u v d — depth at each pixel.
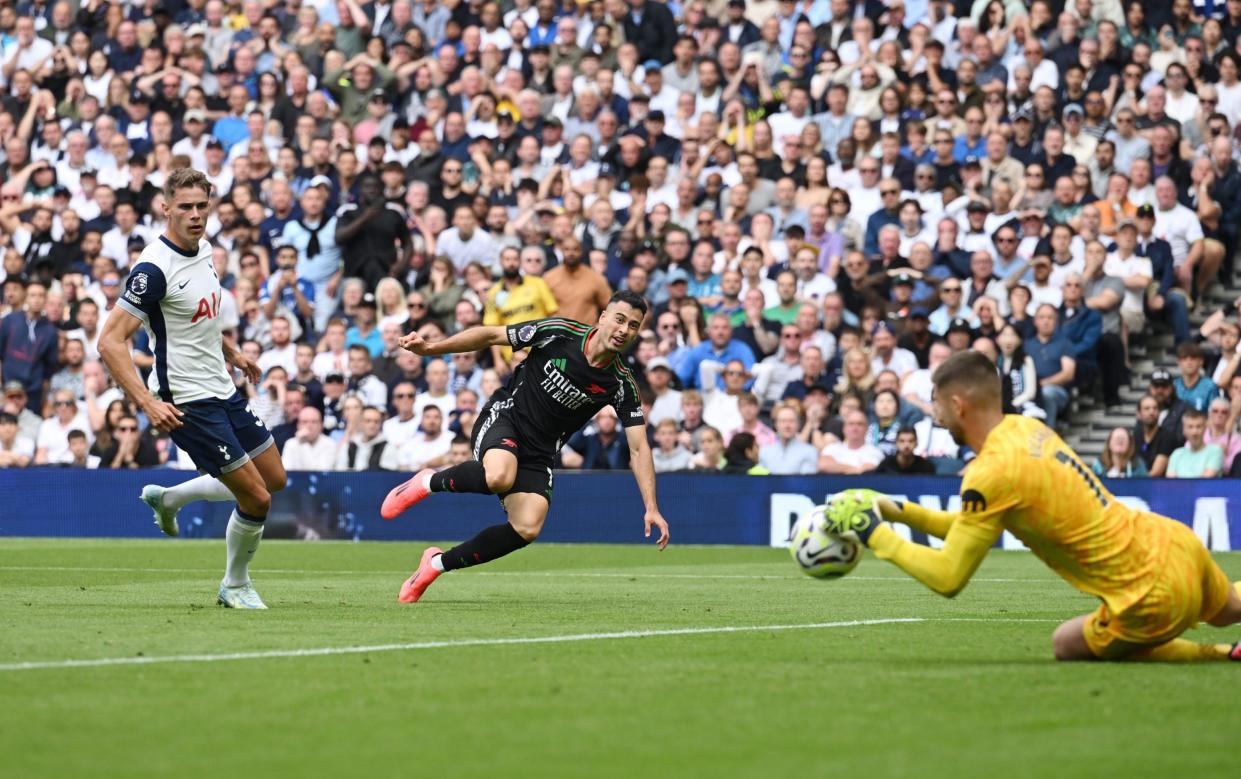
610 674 6.07
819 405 19.31
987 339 19.25
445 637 7.63
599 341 9.77
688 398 19.41
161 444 20.95
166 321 9.00
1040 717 5.00
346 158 23.02
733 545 18.84
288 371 21.66
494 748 4.41
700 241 21.45
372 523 19.86
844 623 8.69
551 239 21.92
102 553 16.55
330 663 6.41
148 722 4.84
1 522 20.59
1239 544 17.64
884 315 20.27
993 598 11.05
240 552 9.43
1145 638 6.40
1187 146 21.72
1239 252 21.52
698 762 4.21
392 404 20.80
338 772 4.05
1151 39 22.91
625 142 23.02
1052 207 21.20
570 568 14.96
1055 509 6.31
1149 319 20.42
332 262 22.31
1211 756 4.34
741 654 6.88
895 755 4.32
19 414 21.56
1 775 4.00
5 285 22.78
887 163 22.11
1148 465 18.47
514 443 9.95
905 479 18.23
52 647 6.95
